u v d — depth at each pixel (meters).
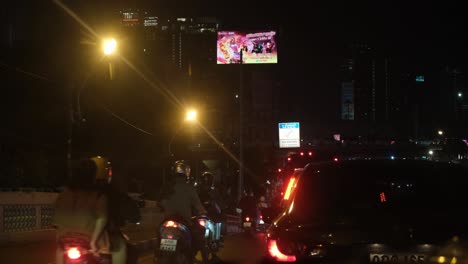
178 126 51.19
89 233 7.38
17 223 16.19
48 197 18.06
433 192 6.30
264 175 85.75
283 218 6.02
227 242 20.69
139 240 18.12
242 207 25.25
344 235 5.36
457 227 5.29
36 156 27.69
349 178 6.47
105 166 7.75
